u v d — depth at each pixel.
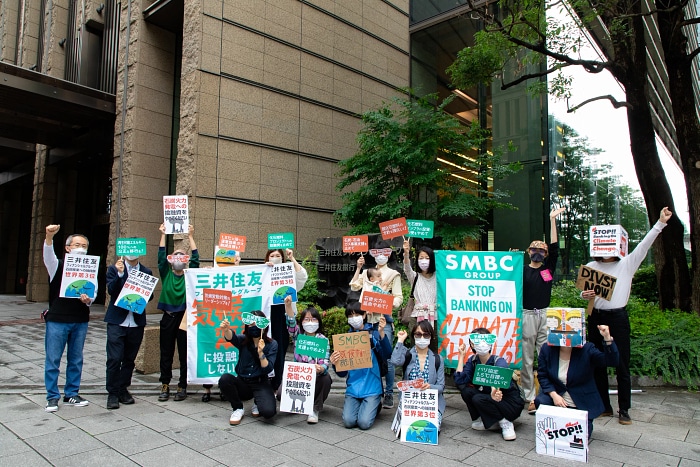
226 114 12.10
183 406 5.59
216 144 11.88
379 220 11.73
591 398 4.57
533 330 5.66
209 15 11.93
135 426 4.82
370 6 16.00
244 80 12.49
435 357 5.00
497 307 5.50
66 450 4.15
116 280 5.63
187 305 5.84
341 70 14.89
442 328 5.67
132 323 5.61
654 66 14.12
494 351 5.45
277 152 13.10
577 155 14.55
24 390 6.03
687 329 7.25
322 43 14.43
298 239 13.39
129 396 5.67
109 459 3.97
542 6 8.97
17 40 23.17
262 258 12.54
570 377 4.59
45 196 19.00
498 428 4.95
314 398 5.13
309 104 13.95
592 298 5.25
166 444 4.34
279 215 13.02
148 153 14.23
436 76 16.94
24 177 22.47
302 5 13.97
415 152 10.45
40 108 14.57
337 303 9.72
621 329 5.14
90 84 17.33
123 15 15.10
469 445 4.45
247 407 5.60
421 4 17.27
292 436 4.62
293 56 13.64
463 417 5.34
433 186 11.32
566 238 13.90
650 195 9.05
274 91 13.13
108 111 14.93
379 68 16.12
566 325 4.53
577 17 9.15
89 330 11.38
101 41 17.70
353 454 4.19
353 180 11.87
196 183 11.45
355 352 4.94
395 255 9.16
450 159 11.54
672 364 6.53
